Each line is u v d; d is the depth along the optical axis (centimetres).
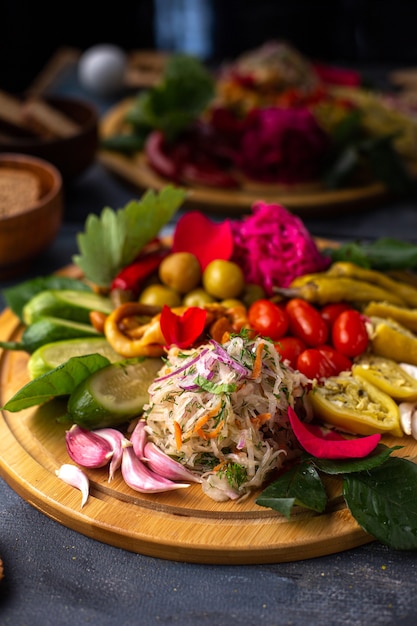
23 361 71
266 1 147
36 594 54
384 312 71
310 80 117
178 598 54
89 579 55
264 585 55
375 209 102
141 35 155
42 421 65
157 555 56
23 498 61
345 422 63
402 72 132
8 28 148
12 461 61
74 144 96
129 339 68
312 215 99
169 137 106
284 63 116
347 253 76
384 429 63
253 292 73
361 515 56
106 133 113
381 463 59
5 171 89
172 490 59
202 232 76
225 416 59
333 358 67
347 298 72
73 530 58
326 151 103
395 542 55
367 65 138
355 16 146
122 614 53
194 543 56
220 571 56
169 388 61
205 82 109
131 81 130
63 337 70
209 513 58
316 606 54
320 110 108
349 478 59
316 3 146
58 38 154
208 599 54
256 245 75
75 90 130
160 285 74
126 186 105
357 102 115
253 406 60
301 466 59
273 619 53
